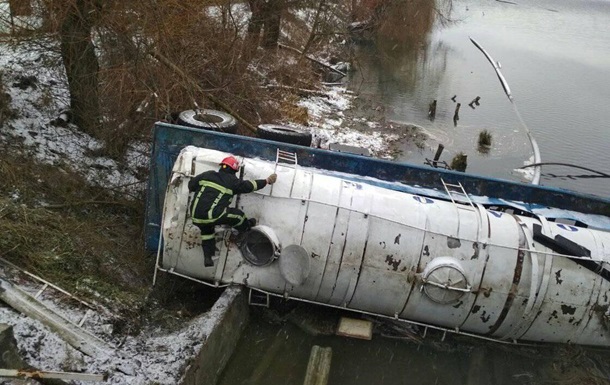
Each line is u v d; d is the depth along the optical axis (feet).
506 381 21.88
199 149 21.61
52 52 34.09
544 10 212.64
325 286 21.25
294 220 20.75
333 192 21.29
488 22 162.71
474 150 55.62
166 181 23.15
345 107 63.93
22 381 14.38
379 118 61.77
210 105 37.60
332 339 22.40
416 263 20.94
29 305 17.30
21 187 23.66
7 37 29.91
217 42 40.83
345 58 83.87
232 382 19.95
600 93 83.71
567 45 131.64
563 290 21.15
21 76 32.83
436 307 21.44
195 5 36.81
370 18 100.12
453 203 22.47
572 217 23.99
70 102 32.14
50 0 27.53
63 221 22.57
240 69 43.06
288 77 62.03
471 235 21.17
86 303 18.42
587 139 61.52
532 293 20.89
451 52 109.29
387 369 21.79
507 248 21.06
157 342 17.88
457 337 23.16
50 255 19.84
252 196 20.81
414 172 25.07
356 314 23.13
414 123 62.13
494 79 88.33
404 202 21.75
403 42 103.14
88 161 29.01
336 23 72.08
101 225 24.41
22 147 26.84
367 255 20.85
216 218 19.34
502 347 23.02
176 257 21.08
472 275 20.92
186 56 35.83
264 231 20.31
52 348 16.11
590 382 21.22
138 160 31.42
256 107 44.39
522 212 23.73
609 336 21.97
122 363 16.57
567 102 76.89
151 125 32.40
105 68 30.50
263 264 20.89
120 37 29.84
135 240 24.64
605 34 159.02
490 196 25.08
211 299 22.77
